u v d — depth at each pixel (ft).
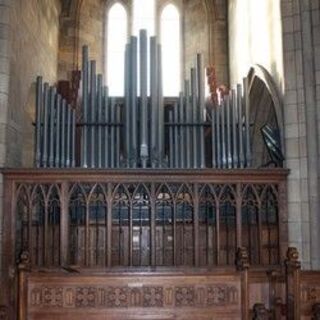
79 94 45.91
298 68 36.09
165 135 39.40
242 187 35.76
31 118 47.55
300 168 35.37
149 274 23.06
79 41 63.67
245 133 38.45
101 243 35.94
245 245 36.09
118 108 38.47
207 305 23.06
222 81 63.00
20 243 35.45
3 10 36.60
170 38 66.23
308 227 34.65
